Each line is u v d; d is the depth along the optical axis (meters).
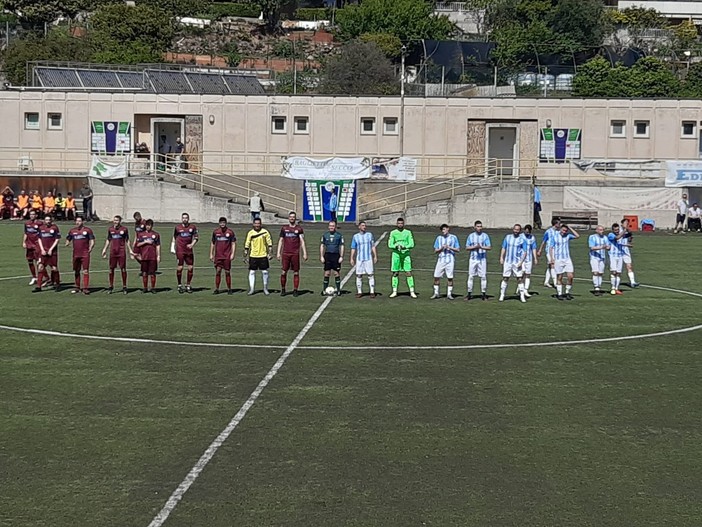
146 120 52.72
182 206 48.56
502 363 16.28
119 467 10.42
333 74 81.12
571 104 51.97
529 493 9.77
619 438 11.80
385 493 9.70
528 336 19.00
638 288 27.48
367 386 14.40
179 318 20.70
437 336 18.84
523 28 98.25
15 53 82.75
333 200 49.38
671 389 14.44
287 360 16.25
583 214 49.12
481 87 68.69
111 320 20.31
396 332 19.23
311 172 49.44
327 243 24.91
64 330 19.02
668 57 95.62
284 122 52.53
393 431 11.95
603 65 80.69
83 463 10.56
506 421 12.52
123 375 14.96
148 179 48.59
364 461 10.73
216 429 11.93
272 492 9.67
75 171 51.88
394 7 103.25
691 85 82.25
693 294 26.12
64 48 84.69
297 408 13.02
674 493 9.83
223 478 10.08
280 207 50.31
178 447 11.16
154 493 9.62
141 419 12.38
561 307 23.34
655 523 9.00
